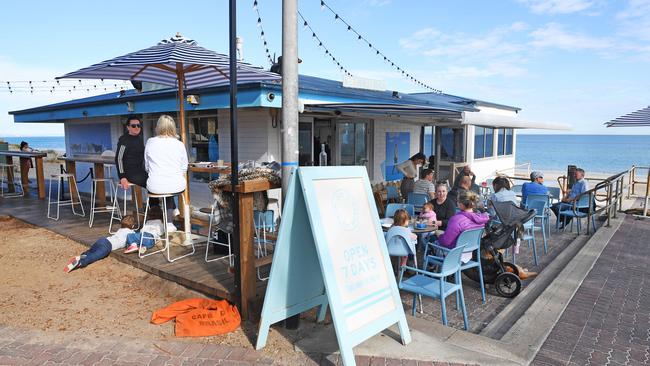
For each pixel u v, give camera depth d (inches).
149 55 201.9
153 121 408.5
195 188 365.7
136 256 221.9
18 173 730.2
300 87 283.6
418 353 139.3
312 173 138.6
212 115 349.4
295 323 158.2
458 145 504.7
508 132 653.3
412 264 236.5
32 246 259.8
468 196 196.9
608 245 301.3
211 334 152.3
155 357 137.3
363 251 143.9
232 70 153.4
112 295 189.8
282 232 142.6
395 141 472.4
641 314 180.5
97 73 246.1
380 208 391.9
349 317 131.3
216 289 172.9
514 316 186.7
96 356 137.3
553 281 221.8
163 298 186.9
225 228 199.8
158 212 242.8
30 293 191.9
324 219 136.0
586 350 148.2
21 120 527.2
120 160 244.2
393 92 427.5
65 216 333.4
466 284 231.0
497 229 215.3
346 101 326.0
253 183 158.7
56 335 151.9
